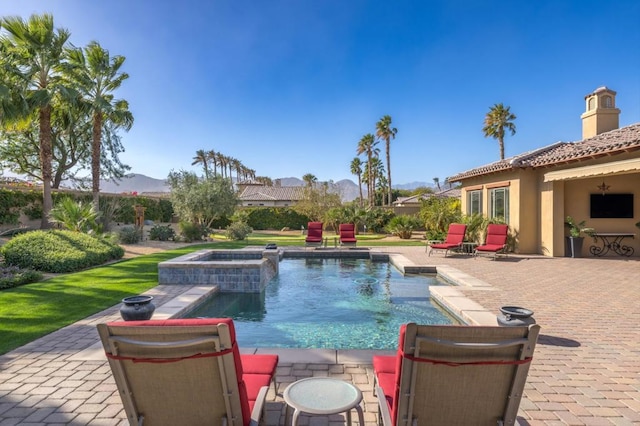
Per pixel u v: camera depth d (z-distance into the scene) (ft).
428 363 6.98
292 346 18.43
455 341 6.79
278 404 10.85
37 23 49.06
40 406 10.68
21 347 15.31
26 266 32.73
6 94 45.65
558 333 17.28
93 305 21.98
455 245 44.83
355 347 18.26
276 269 38.70
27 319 19.20
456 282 30.45
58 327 17.93
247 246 57.93
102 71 59.00
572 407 10.69
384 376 9.48
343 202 103.04
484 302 22.72
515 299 23.49
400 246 58.34
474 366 7.01
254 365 10.21
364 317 23.11
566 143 49.26
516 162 44.04
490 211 53.16
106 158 92.43
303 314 23.82
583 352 14.97
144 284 28.55
